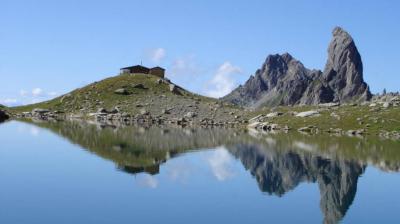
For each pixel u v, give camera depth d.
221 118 187.25
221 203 46.38
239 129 154.38
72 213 40.56
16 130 121.94
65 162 67.88
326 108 182.00
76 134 113.00
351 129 143.38
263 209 44.69
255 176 62.88
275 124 160.38
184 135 121.19
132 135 114.19
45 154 75.94
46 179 54.81
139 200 46.00
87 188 50.41
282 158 81.75
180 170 64.44
